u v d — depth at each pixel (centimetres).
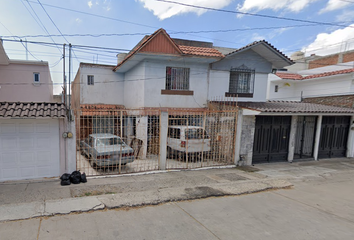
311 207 540
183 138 930
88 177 703
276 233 406
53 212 436
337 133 1164
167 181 684
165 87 1102
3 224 389
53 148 662
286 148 1045
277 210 512
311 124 1106
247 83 1235
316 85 1480
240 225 430
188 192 587
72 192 556
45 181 637
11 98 1263
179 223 427
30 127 637
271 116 991
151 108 1053
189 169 845
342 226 447
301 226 438
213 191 603
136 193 561
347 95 1182
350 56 1667
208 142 961
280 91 1711
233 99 1138
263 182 710
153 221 430
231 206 521
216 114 950
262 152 990
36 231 374
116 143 801
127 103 1330
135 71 1173
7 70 1250
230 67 1188
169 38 997
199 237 380
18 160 633
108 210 465
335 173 879
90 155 803
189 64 1130
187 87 1145
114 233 380
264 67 1242
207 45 1408
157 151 863
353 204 574
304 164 1013
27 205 459
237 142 925
